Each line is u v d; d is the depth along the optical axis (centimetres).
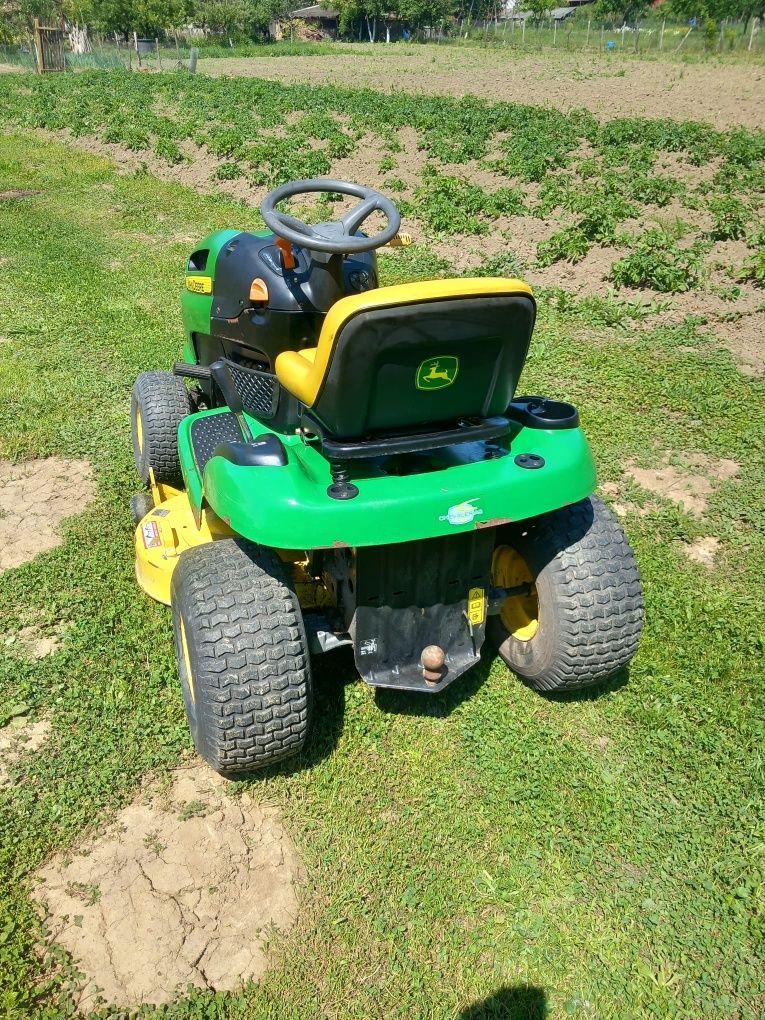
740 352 863
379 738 397
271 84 3017
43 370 818
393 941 310
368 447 325
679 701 418
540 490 343
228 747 342
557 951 307
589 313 960
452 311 302
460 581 366
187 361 586
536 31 6950
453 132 1967
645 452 667
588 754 388
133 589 501
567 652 379
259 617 333
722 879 333
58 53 4362
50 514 587
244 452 338
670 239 1120
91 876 335
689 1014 288
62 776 376
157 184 1711
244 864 340
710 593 502
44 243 1298
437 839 348
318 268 384
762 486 616
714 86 2798
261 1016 290
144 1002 294
